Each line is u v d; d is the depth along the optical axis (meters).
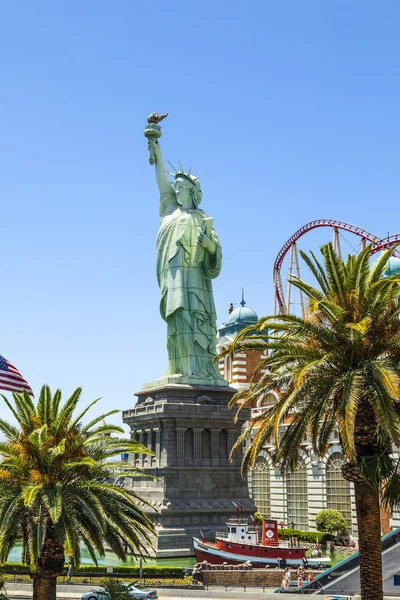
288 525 107.31
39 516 41.62
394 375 36.88
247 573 69.62
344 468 40.69
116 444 49.44
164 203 113.56
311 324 41.62
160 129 116.19
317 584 59.72
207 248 106.88
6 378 68.56
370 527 39.38
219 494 98.44
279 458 43.78
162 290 108.38
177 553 89.75
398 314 41.25
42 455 44.34
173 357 106.62
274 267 143.62
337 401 41.09
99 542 44.44
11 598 60.19
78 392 47.69
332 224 127.12
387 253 42.28
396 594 54.97
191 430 99.25
